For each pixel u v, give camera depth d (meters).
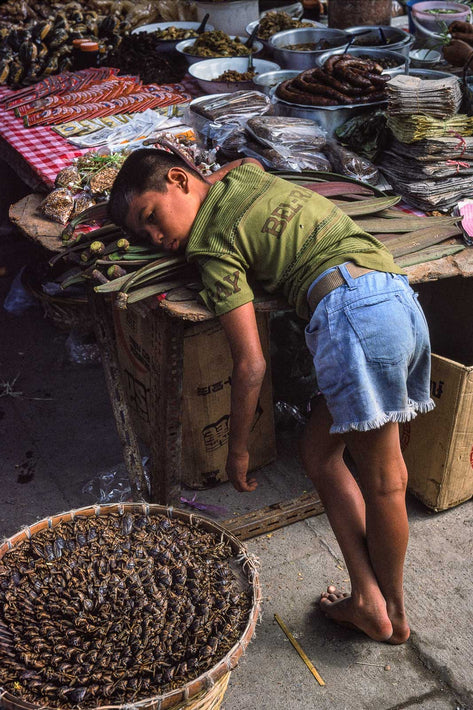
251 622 1.74
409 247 2.19
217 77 3.66
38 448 3.08
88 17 4.47
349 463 2.96
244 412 1.84
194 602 1.83
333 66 2.89
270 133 2.69
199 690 1.63
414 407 2.00
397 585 2.08
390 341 1.76
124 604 1.81
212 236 1.83
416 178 2.51
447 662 2.18
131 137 3.07
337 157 2.67
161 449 2.32
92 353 3.58
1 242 4.27
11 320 3.90
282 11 4.48
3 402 3.34
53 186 2.65
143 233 1.92
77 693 1.61
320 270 1.80
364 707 2.07
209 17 4.34
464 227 2.29
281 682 2.14
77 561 1.90
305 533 2.63
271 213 1.81
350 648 2.23
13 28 4.27
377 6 3.82
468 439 2.51
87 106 3.50
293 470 2.92
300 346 3.00
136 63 4.07
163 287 1.97
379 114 2.69
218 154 2.93
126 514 2.05
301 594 2.40
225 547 1.97
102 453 3.04
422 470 2.64
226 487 2.85
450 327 2.87
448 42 3.29
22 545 1.96
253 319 1.81
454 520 2.68
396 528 1.96
